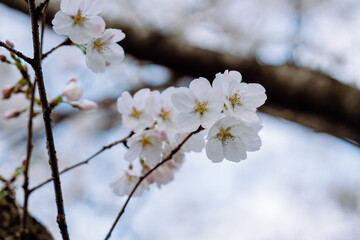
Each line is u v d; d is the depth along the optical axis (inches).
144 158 20.1
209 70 34.9
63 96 21.4
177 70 36.0
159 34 35.1
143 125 20.1
